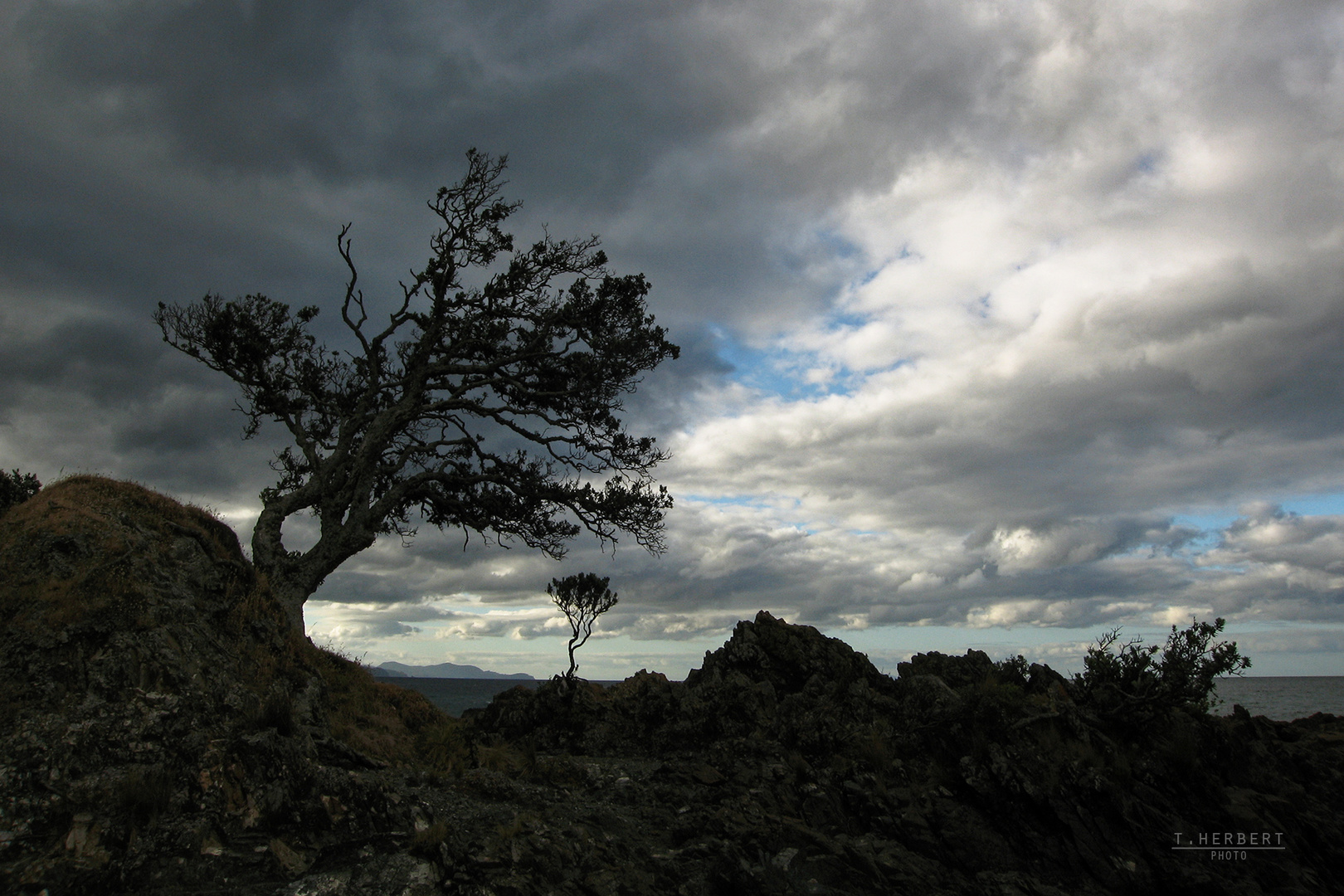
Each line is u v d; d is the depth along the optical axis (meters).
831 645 25.14
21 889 9.93
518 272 26.91
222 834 11.95
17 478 23.50
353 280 26.86
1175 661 16.89
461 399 26.64
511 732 26.53
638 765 22.12
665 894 12.77
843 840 15.02
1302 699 93.31
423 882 11.73
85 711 12.59
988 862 14.57
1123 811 14.91
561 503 27.30
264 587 20.05
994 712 17.16
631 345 27.19
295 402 27.36
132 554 16.05
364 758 16.08
